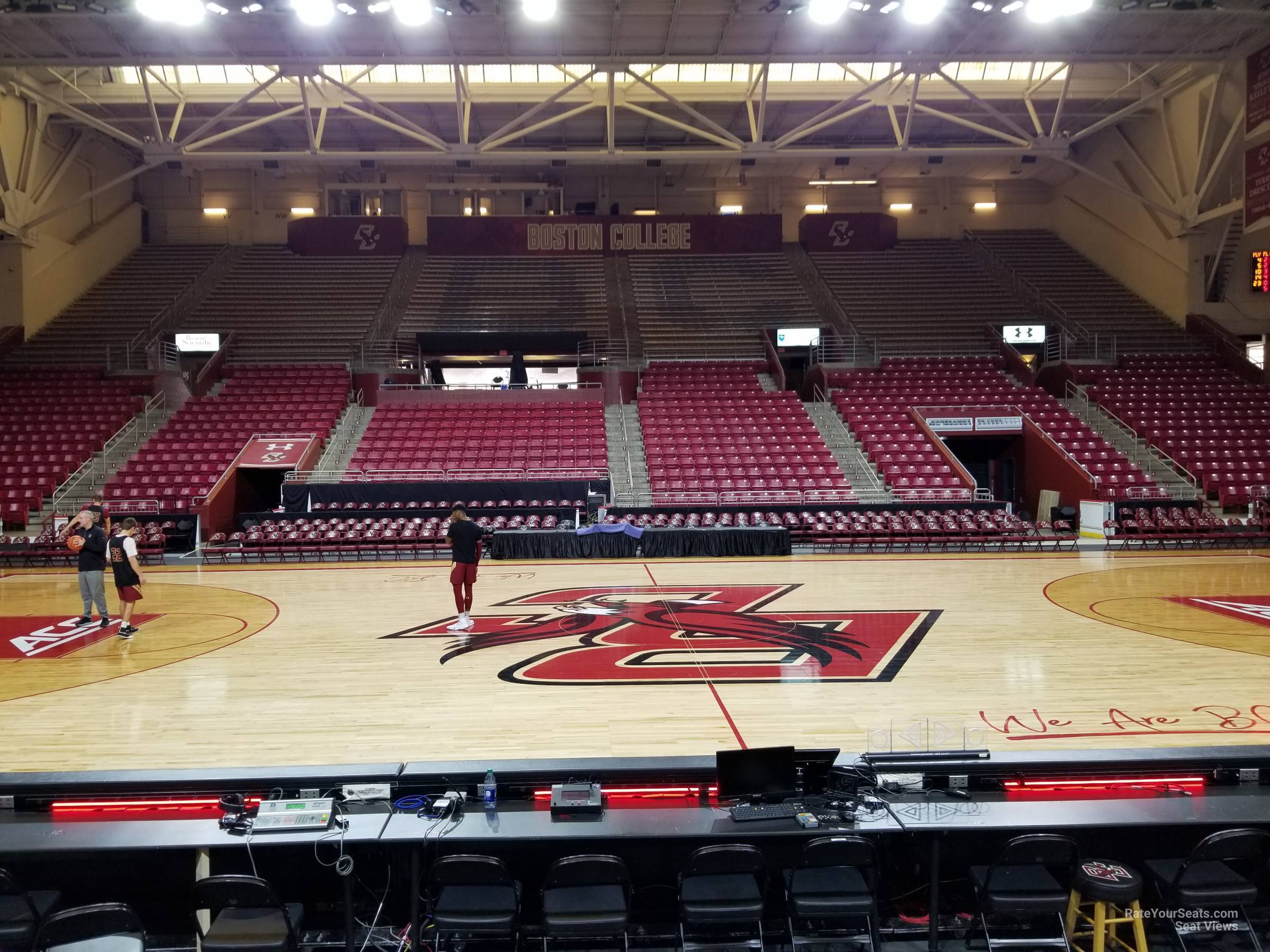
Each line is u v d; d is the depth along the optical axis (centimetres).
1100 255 2700
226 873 471
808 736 588
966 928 451
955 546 1631
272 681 739
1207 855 409
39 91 1969
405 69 2128
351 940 419
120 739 588
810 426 2005
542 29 1595
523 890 468
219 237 2867
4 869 406
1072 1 1339
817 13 1409
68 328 2317
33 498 1717
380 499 1714
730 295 2606
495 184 2873
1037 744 569
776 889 465
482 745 573
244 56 1593
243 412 2012
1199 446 1933
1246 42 1698
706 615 1016
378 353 2305
